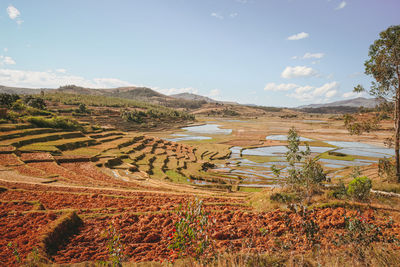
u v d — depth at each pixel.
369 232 6.95
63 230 11.49
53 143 46.25
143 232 11.88
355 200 16.06
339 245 7.09
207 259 6.05
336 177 38.62
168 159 53.62
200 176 40.72
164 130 123.19
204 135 104.19
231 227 12.19
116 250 6.77
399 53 20.55
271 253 7.36
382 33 20.95
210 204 18.73
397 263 6.14
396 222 11.75
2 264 7.84
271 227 11.61
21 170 28.28
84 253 9.70
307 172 16.61
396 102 21.84
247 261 6.35
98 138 63.88
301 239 7.82
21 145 42.06
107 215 14.25
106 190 22.69
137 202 19.00
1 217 13.29
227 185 35.66
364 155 61.94
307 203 15.95
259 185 36.69
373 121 23.16
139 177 34.53
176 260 6.48
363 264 6.16
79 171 33.62
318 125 151.75
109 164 40.00
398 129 21.75
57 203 17.23
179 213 5.57
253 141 86.25
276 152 67.44
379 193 17.72
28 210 14.74
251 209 17.36
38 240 9.84
